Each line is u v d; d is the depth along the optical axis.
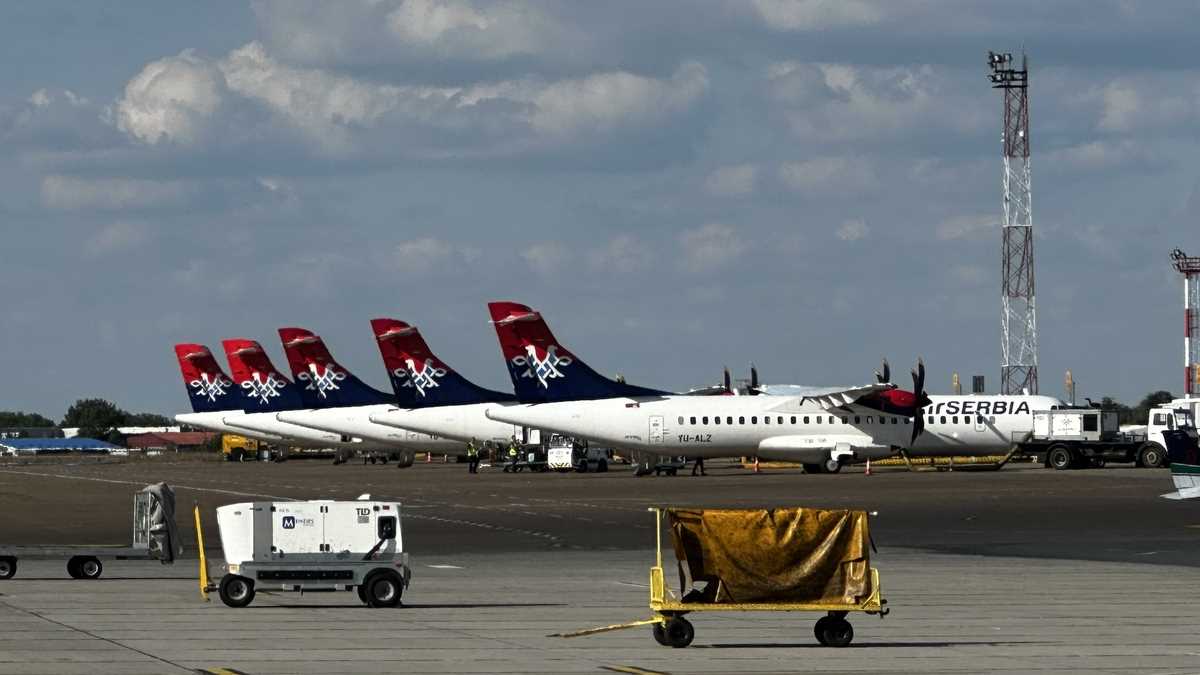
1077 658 45.88
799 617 56.59
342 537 59.84
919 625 53.75
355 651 46.69
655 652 47.38
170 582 68.94
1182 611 57.72
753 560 49.44
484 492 162.62
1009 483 171.75
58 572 74.50
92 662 43.84
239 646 47.56
